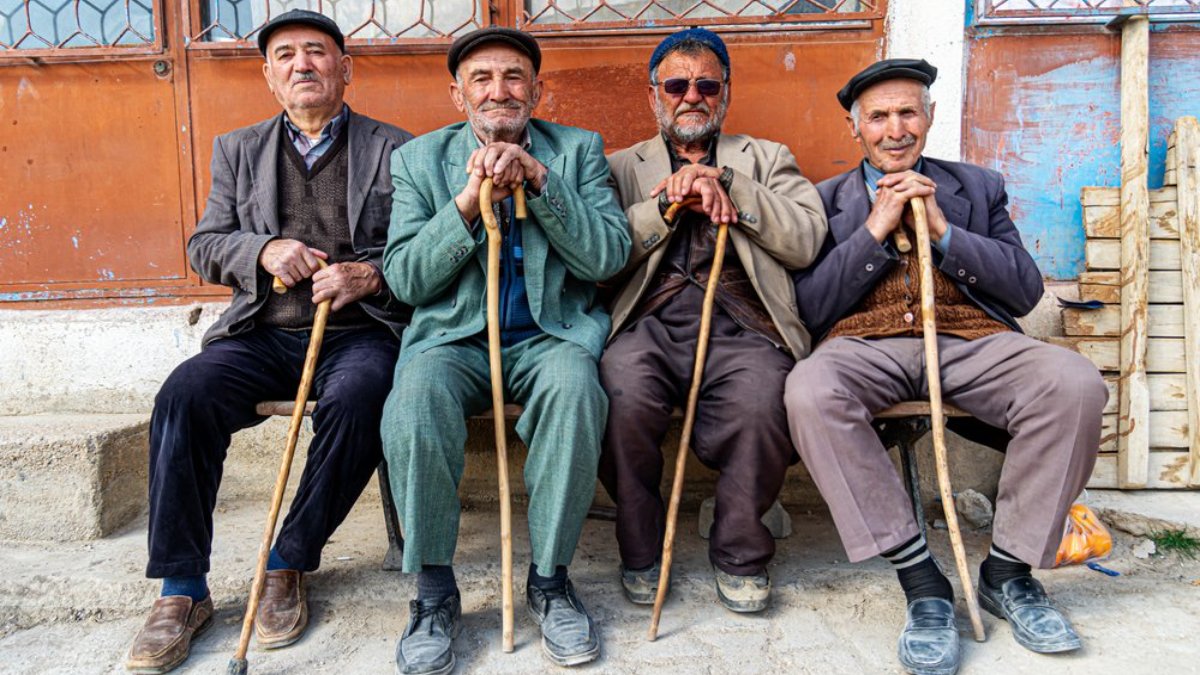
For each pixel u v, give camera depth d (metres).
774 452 2.06
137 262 2.95
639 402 2.07
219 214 2.38
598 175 2.38
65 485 2.48
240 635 2.03
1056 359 1.95
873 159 2.34
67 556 2.39
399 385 1.97
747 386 2.09
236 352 2.19
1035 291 2.27
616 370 2.12
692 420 2.10
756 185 2.27
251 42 2.87
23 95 2.89
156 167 2.92
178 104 2.90
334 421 2.02
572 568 2.38
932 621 1.88
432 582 1.95
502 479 1.96
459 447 1.97
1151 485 2.70
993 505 2.75
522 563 2.38
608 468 2.12
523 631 2.01
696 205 2.26
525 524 2.69
